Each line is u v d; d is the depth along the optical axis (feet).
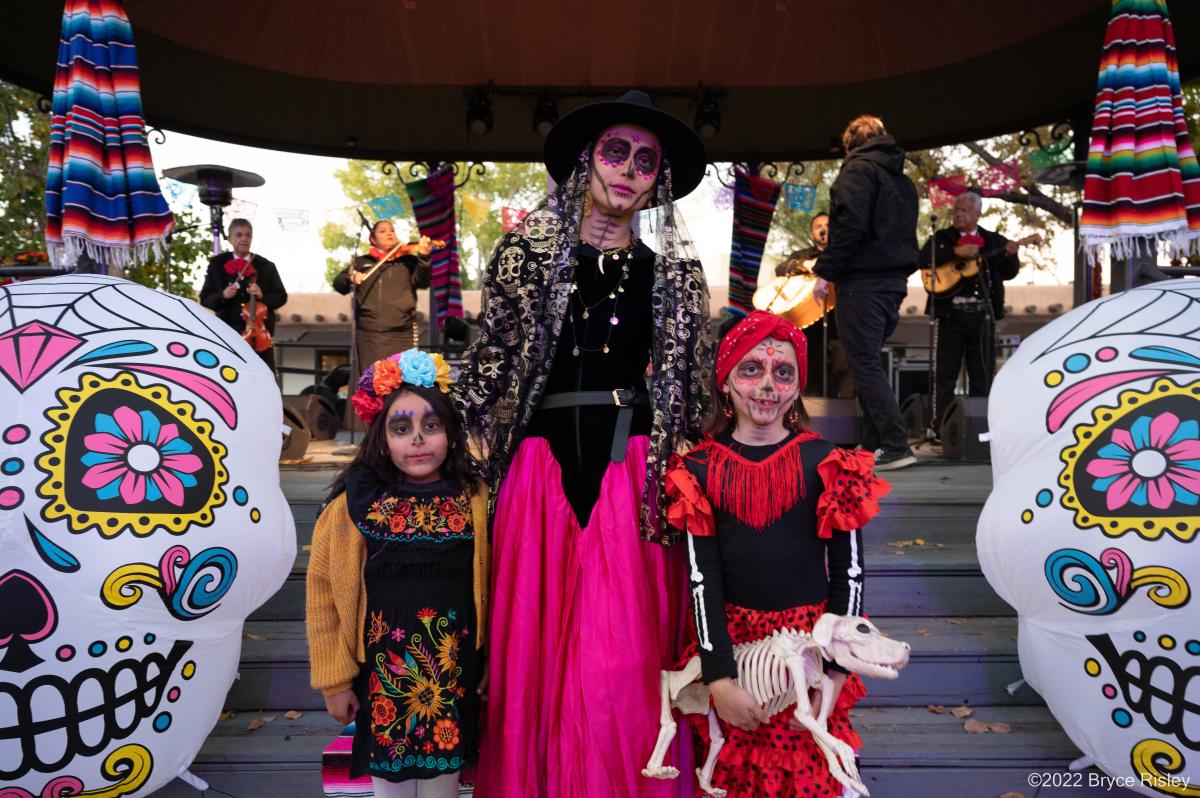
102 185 8.37
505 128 22.13
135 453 6.02
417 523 6.15
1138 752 6.28
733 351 6.24
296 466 15.83
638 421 6.50
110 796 5.95
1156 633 6.11
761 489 6.07
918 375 28.50
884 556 10.20
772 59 19.67
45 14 14.90
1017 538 6.79
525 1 18.04
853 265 13.74
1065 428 6.70
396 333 18.80
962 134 20.40
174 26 17.38
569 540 6.22
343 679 6.24
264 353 18.94
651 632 6.06
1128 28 9.32
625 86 20.40
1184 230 9.10
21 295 6.57
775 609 6.06
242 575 6.46
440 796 6.23
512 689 6.03
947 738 7.88
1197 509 6.07
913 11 18.42
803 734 6.02
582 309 6.49
